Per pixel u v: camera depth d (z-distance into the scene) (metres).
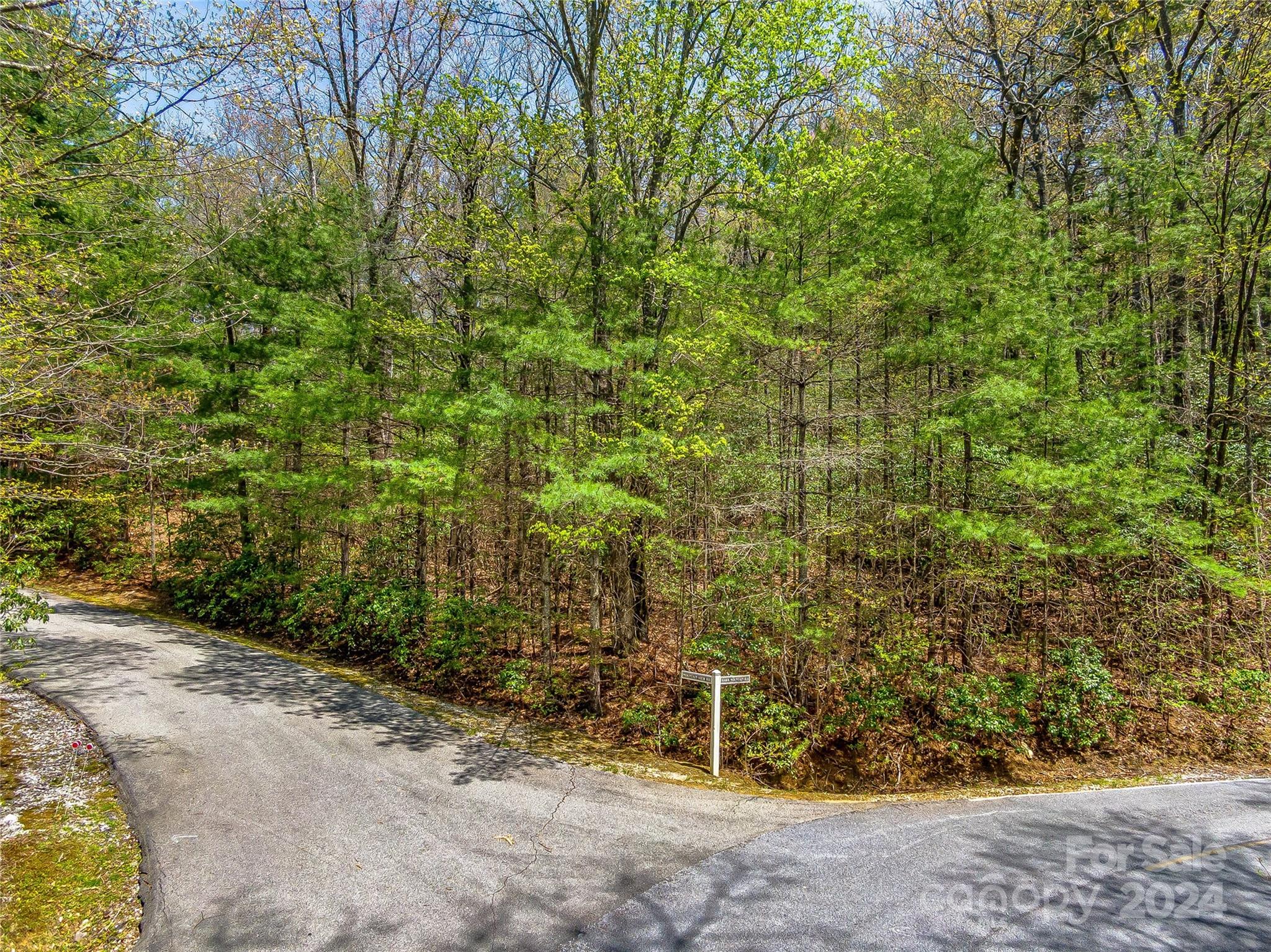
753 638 9.62
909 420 9.12
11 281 6.00
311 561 14.04
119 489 14.69
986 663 9.89
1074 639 9.90
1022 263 9.31
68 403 8.18
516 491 9.68
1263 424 10.57
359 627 11.88
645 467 8.13
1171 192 10.02
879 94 11.14
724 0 9.55
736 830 5.86
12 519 11.27
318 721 8.38
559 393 10.15
